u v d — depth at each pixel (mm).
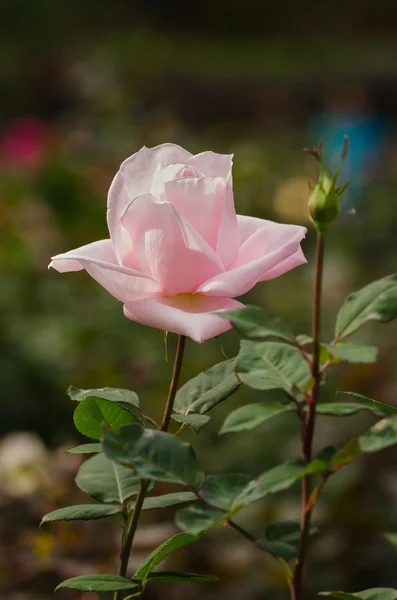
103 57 7422
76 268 842
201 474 772
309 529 802
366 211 4492
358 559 1601
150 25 16062
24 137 5062
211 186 824
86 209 3934
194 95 10094
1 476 1588
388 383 2305
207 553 1685
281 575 1631
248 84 10305
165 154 851
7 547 1488
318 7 17594
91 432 854
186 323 806
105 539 1505
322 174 763
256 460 2166
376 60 13453
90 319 3033
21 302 3195
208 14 17188
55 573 1478
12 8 14117
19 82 9922
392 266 3980
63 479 1603
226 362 848
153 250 817
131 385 2557
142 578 834
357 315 782
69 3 14500
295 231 837
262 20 17516
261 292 3625
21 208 3934
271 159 5703
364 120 6316
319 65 12992
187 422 811
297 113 10219
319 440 2121
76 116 5988
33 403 2629
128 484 867
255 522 1736
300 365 797
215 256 816
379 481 1701
